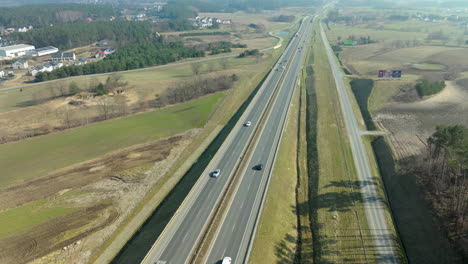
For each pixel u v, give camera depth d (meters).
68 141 116.75
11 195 86.75
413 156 94.38
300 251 67.31
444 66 188.12
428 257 62.31
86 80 185.00
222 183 81.25
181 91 160.88
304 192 85.75
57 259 65.56
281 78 178.50
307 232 72.00
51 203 83.12
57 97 159.12
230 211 70.50
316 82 170.12
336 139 109.88
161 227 68.75
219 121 129.88
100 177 93.94
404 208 76.19
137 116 139.38
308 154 104.50
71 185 90.50
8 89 175.50
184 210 71.44
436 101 135.12
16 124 131.00
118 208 80.31
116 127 128.25
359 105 144.12
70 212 79.44
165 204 80.38
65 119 135.88
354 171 91.00
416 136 108.50
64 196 85.75
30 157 106.12
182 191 83.25
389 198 82.06
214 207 71.81
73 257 65.94
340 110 135.00
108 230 73.00
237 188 78.56
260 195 75.75
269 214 71.12
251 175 84.19
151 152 107.31
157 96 161.62
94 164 100.81
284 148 101.81
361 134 113.94
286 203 79.31
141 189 87.38
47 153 108.50
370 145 108.44
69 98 156.75
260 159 92.31
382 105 138.62
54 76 192.25
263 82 171.50
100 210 79.75
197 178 86.75
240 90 164.25
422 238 66.44
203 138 115.19
